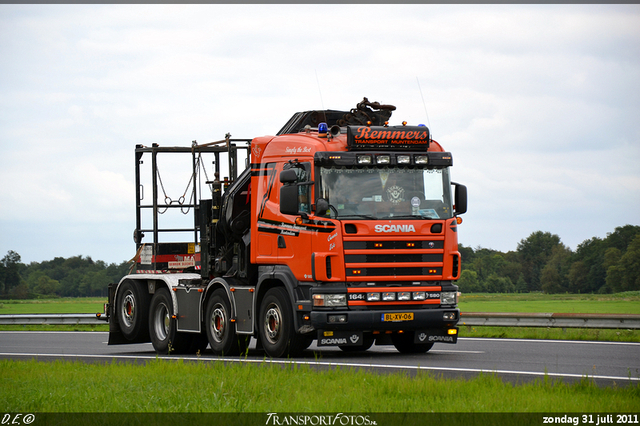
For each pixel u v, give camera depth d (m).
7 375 19.59
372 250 22.53
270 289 24.14
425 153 23.48
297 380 16.75
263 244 24.73
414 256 22.94
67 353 29.81
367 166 22.92
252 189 25.41
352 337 22.70
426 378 16.30
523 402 13.81
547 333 32.81
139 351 31.81
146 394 15.73
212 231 27.59
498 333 33.81
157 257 30.92
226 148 31.52
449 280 23.53
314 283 22.67
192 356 26.95
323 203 22.41
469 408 13.36
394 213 22.91
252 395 15.21
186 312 28.34
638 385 15.32
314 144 23.14
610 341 29.78
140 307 30.75
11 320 48.81
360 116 26.84
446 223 23.30
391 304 22.69
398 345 25.84
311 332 22.89
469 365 20.91
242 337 26.05
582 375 17.66
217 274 27.41
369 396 14.72
